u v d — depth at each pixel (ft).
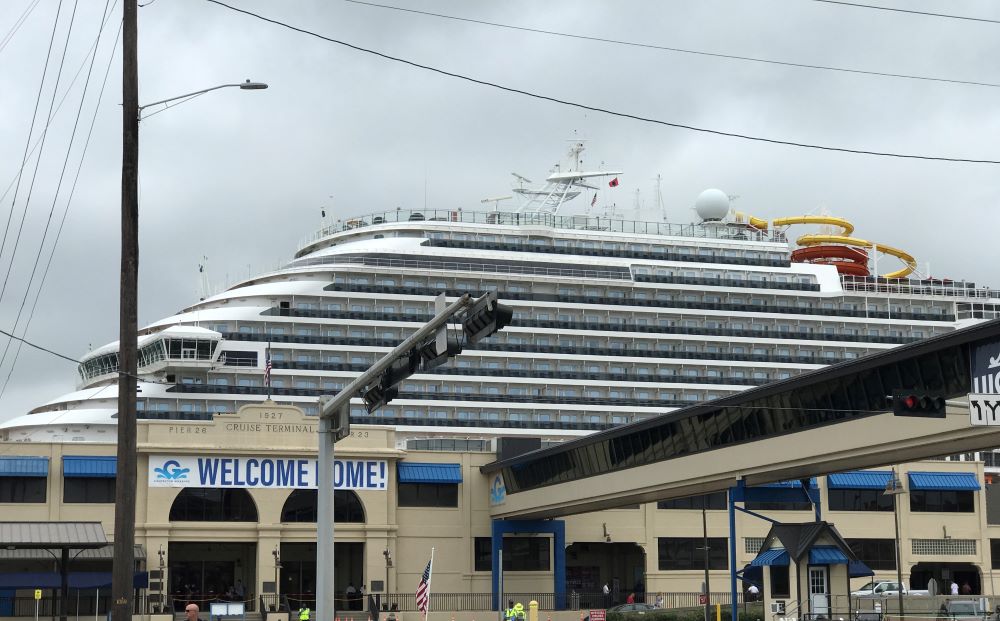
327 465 113.19
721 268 409.08
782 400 177.17
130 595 109.29
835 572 175.32
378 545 272.92
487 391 371.76
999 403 112.98
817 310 414.82
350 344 362.94
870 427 160.66
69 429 340.39
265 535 264.31
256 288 367.25
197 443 264.11
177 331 344.28
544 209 443.32
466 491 284.20
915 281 463.01
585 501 239.91
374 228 397.19
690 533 299.17
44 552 248.32
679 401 386.11
